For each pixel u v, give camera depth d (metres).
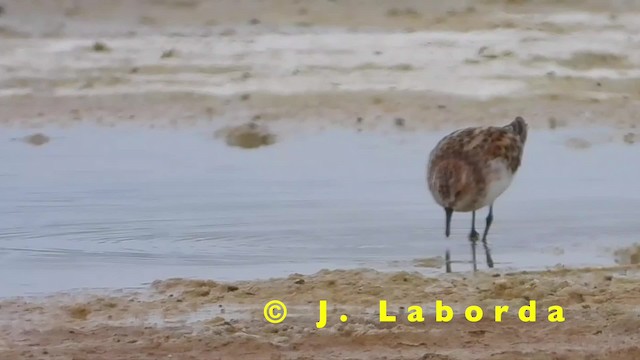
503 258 15.77
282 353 12.05
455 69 28.33
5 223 17.81
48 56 30.16
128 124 25.34
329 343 12.34
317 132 24.56
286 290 14.10
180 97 26.86
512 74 28.09
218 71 28.64
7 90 27.66
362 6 34.75
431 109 25.88
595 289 14.08
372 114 25.61
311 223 17.62
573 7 34.78
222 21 34.12
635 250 16.08
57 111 26.22
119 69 29.02
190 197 19.34
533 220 17.70
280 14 34.44
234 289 14.16
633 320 12.91
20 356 11.91
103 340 12.42
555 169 21.28
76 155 22.73
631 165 21.64
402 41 30.50
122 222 17.81
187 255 16.05
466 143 16.27
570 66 28.95
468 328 12.80
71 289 14.41
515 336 12.56
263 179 20.62
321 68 28.50
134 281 14.77
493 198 16.38
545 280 14.24
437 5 34.78
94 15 34.69
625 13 34.09
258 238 16.86
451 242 16.59
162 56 29.86
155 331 12.69
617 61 29.47
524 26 32.31
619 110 26.03
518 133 17.00
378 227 17.38
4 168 21.61
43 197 19.42
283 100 26.48
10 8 35.06
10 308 13.59
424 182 20.23
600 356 11.90
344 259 15.77
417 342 12.38
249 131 24.20
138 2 35.91
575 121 25.31
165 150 23.17
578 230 17.14
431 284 14.27
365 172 21.05
